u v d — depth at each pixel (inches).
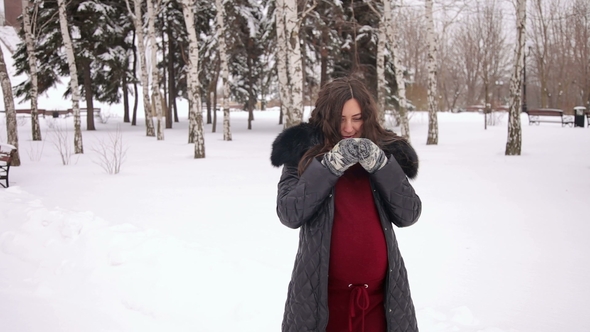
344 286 78.4
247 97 1354.6
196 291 147.9
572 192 315.3
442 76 2108.8
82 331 124.1
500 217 254.5
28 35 864.3
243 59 1374.3
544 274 171.9
